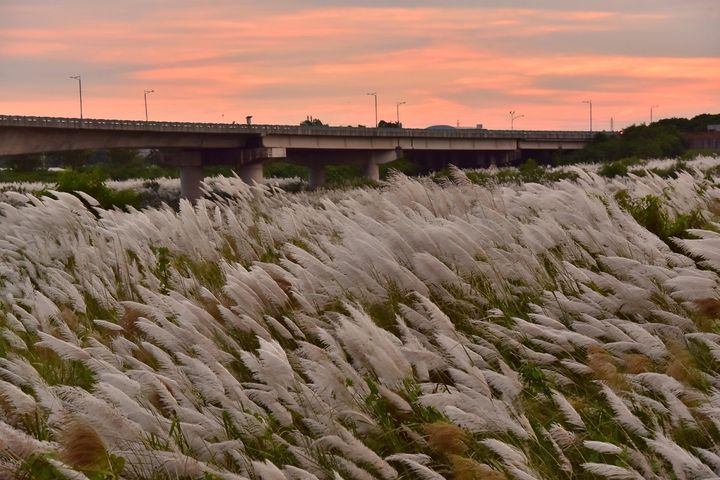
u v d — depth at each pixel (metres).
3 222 16.33
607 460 5.14
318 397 5.96
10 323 9.58
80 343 8.18
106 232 12.73
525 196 11.25
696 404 5.46
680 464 4.65
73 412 5.54
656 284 7.52
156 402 6.20
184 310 7.65
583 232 8.77
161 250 12.08
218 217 13.39
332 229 12.50
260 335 7.43
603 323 6.74
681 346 6.26
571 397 5.95
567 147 135.38
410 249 8.73
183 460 5.20
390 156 111.88
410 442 5.58
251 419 5.73
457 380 5.80
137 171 129.00
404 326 6.73
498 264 8.41
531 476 4.64
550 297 7.54
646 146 117.00
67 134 81.38
